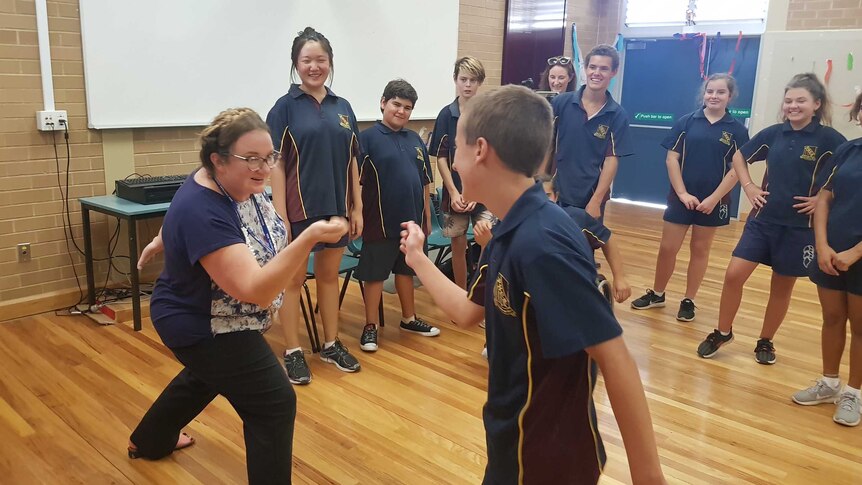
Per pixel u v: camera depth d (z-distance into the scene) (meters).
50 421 2.58
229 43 4.21
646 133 7.71
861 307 2.68
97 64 3.67
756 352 3.43
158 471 2.28
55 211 3.70
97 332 3.50
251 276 1.61
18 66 3.44
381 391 2.96
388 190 3.34
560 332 1.09
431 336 3.65
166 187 3.62
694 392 3.05
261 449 1.89
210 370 1.84
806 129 3.12
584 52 7.80
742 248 3.34
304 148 2.95
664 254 4.11
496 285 1.20
